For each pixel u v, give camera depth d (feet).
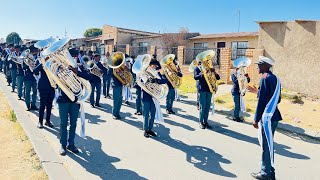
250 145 24.58
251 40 90.12
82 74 20.31
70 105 20.71
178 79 35.01
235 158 21.56
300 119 33.40
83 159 20.11
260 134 17.78
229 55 55.36
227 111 36.52
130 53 98.58
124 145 23.38
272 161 17.66
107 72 44.80
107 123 29.86
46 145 21.47
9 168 17.97
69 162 19.47
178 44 109.50
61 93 20.39
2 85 50.93
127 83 31.60
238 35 92.94
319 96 43.09
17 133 24.44
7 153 20.27
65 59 19.47
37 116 30.76
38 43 23.91
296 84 45.50
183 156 21.57
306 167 20.53
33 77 32.42
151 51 80.28
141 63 25.29
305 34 44.24
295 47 45.42
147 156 21.26
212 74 28.73
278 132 28.91
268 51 48.26
